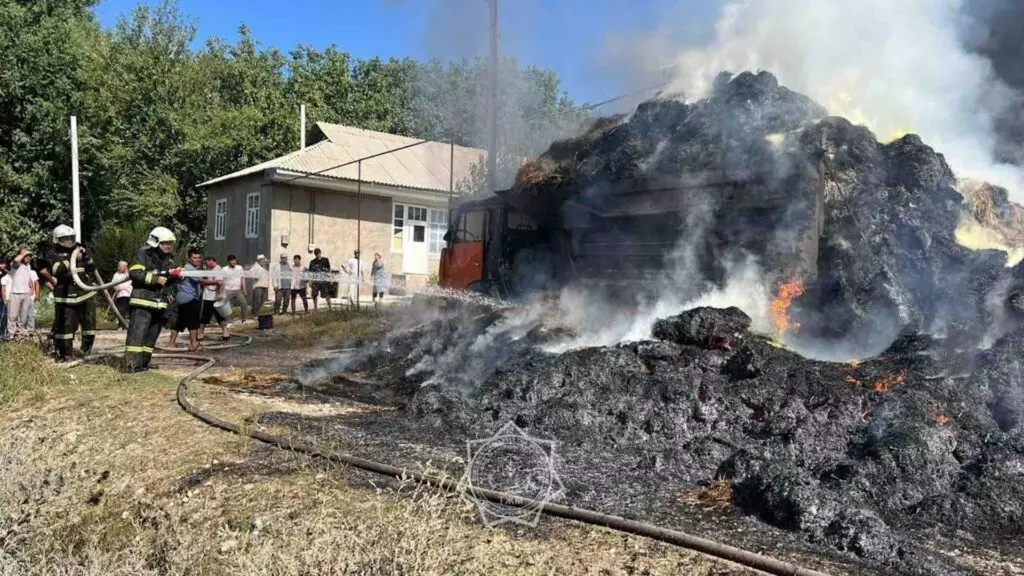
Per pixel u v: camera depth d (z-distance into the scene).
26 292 13.87
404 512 3.99
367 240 23.78
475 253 11.29
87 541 4.91
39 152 25.06
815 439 5.26
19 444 6.31
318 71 40.28
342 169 23.47
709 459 5.34
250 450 5.55
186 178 31.00
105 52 30.94
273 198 22.41
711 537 3.99
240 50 40.50
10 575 4.65
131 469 5.58
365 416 6.78
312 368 9.26
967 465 4.96
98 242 21.05
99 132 28.30
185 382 8.02
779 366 5.91
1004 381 5.38
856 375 5.76
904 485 4.71
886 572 3.63
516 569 3.57
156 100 30.73
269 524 4.31
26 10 25.06
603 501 4.55
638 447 5.71
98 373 8.62
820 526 4.04
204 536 4.44
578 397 6.17
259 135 31.81
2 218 23.78
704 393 5.88
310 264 18.77
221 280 13.55
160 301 9.06
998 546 4.16
